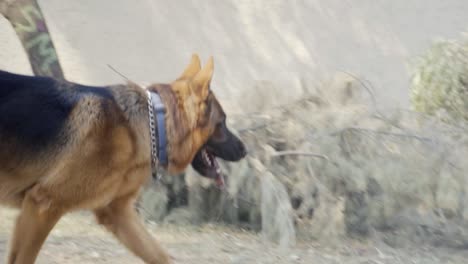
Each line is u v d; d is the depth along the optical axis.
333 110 7.12
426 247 7.03
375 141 6.94
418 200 6.98
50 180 4.77
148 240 5.21
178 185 7.23
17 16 7.54
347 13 10.66
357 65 10.68
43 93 4.85
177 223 7.25
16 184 4.82
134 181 5.07
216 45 10.59
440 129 7.25
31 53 7.60
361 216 7.08
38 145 4.76
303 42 10.68
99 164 4.84
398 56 10.66
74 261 5.82
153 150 5.07
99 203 4.94
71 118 4.82
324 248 6.77
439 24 10.66
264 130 7.09
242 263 6.10
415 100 9.09
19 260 4.79
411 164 6.85
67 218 7.30
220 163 6.93
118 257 6.05
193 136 5.23
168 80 10.47
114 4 10.34
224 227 7.29
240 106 7.65
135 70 10.39
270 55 10.66
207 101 5.24
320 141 6.89
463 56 8.83
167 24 10.46
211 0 10.55
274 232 6.65
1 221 6.98
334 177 6.89
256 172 6.89
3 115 4.73
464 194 6.87
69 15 10.18
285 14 10.65
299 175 6.95
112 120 4.89
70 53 10.20
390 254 6.67
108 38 10.32
